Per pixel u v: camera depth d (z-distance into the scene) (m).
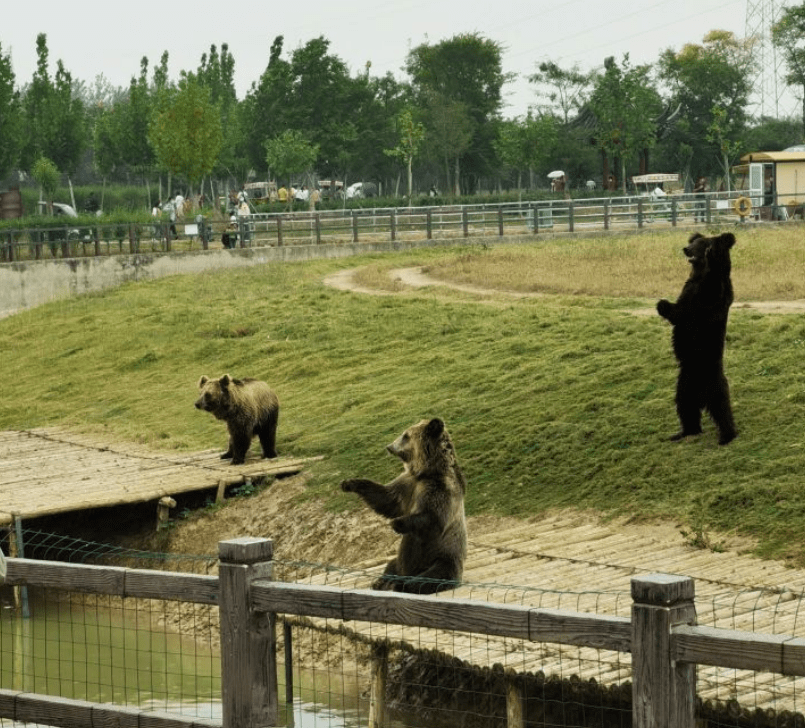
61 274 38.16
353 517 16.73
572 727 9.97
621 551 13.68
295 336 28.03
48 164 62.25
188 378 26.72
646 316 24.03
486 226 52.94
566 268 33.97
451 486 11.43
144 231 44.47
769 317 21.83
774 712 8.37
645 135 78.69
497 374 21.64
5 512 16.44
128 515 18.95
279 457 19.98
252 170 84.62
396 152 77.38
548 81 95.50
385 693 10.80
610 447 16.94
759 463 15.30
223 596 6.57
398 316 28.22
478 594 12.05
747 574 12.46
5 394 28.62
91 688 11.57
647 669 5.44
